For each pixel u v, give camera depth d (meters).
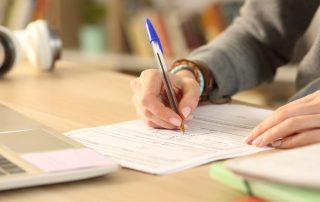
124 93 1.25
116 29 2.86
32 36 1.50
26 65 1.60
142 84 1.00
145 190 0.66
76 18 2.97
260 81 1.34
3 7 2.58
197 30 2.71
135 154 0.79
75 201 0.63
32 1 2.64
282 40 1.38
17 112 1.00
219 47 1.29
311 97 0.91
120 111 1.08
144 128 0.95
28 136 0.80
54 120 1.01
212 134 0.91
